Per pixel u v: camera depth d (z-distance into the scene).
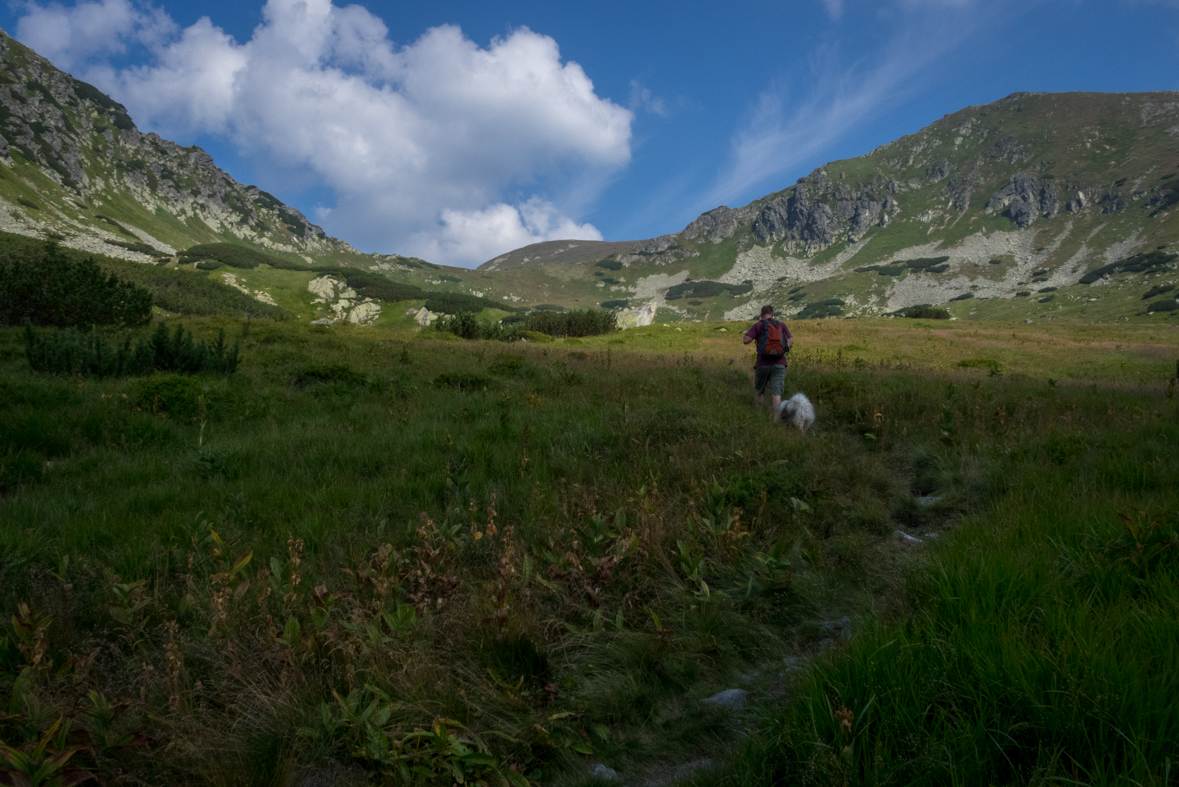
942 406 8.12
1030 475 4.81
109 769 1.90
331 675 2.44
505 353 18.38
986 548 3.05
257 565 3.45
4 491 4.79
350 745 2.09
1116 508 3.49
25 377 8.54
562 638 2.86
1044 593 2.47
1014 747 1.76
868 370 16.17
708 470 5.17
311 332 22.08
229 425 7.33
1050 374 19.59
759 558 3.35
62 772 1.73
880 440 7.07
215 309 98.19
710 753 2.18
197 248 186.38
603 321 49.75
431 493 4.75
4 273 17.02
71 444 6.05
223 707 2.35
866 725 1.79
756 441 5.95
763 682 2.57
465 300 175.25
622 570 3.40
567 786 2.06
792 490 4.72
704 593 3.10
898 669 2.03
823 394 9.74
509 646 2.67
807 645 2.91
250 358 13.31
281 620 2.87
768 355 8.62
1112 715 1.70
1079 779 1.63
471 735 2.16
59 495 4.54
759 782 1.80
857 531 4.12
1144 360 24.41
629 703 2.46
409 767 1.99
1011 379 14.97
